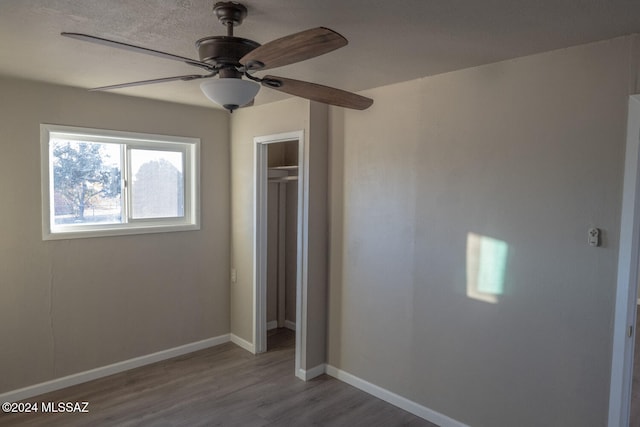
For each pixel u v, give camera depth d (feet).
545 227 7.78
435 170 9.32
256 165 12.94
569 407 7.63
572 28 6.41
